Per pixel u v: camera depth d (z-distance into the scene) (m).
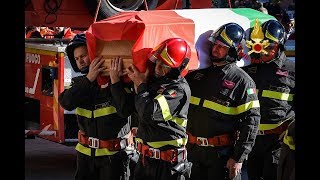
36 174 9.34
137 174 5.86
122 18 6.09
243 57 6.80
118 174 6.27
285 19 14.40
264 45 6.83
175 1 10.04
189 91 5.69
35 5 9.64
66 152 11.02
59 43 9.27
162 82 5.65
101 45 6.05
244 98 6.15
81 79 6.20
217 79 6.23
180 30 6.04
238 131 6.23
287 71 7.16
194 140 6.34
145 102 5.53
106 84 6.16
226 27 6.17
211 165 6.26
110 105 6.20
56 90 8.70
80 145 6.39
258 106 6.19
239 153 6.11
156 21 5.93
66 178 9.15
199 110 6.28
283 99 7.14
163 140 5.65
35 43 9.31
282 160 5.68
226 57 6.20
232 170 6.14
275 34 6.91
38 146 11.48
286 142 5.64
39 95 9.05
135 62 5.68
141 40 5.72
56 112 8.72
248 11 7.02
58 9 9.63
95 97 6.21
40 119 9.05
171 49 5.53
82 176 6.39
